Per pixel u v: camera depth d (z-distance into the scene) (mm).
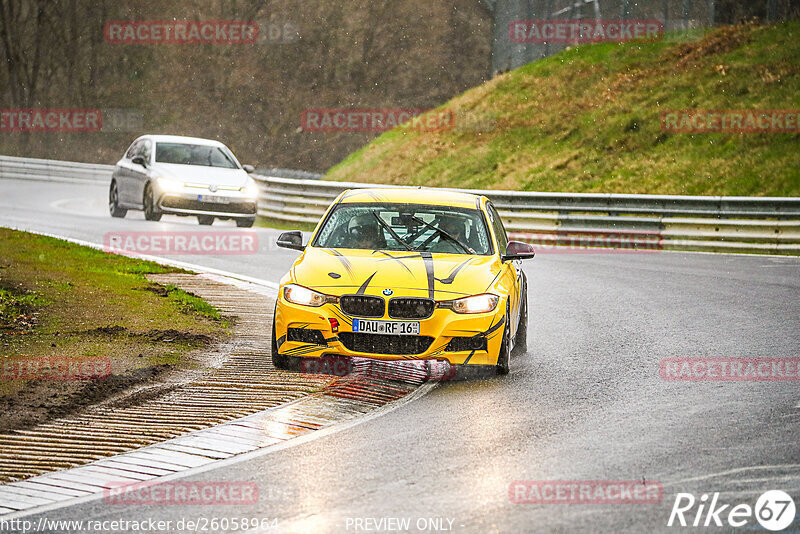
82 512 19266
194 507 19406
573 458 22609
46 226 74938
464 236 34625
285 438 24578
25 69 177125
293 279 31766
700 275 58656
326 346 30719
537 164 114250
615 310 45906
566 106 124688
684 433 24797
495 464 22156
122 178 84250
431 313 30422
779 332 39906
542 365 33844
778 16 135000
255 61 171000
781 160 99250
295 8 176625
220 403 28000
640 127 114438
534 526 18047
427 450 23359
